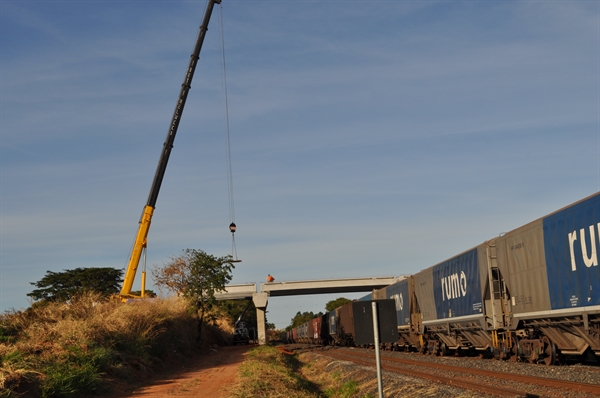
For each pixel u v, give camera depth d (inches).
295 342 4148.6
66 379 614.2
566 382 579.5
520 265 860.0
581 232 694.5
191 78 1483.8
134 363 889.5
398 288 1578.5
